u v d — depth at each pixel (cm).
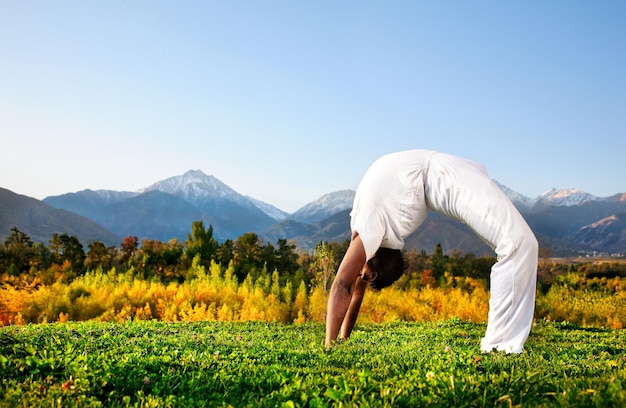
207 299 5775
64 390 400
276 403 360
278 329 1035
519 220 588
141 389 417
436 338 825
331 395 336
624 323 4103
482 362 476
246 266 7156
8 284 5934
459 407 324
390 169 619
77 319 5406
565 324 1123
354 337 809
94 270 7181
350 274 613
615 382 328
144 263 7062
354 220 623
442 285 6131
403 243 637
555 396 323
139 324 1030
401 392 344
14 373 446
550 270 5656
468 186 597
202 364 493
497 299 594
